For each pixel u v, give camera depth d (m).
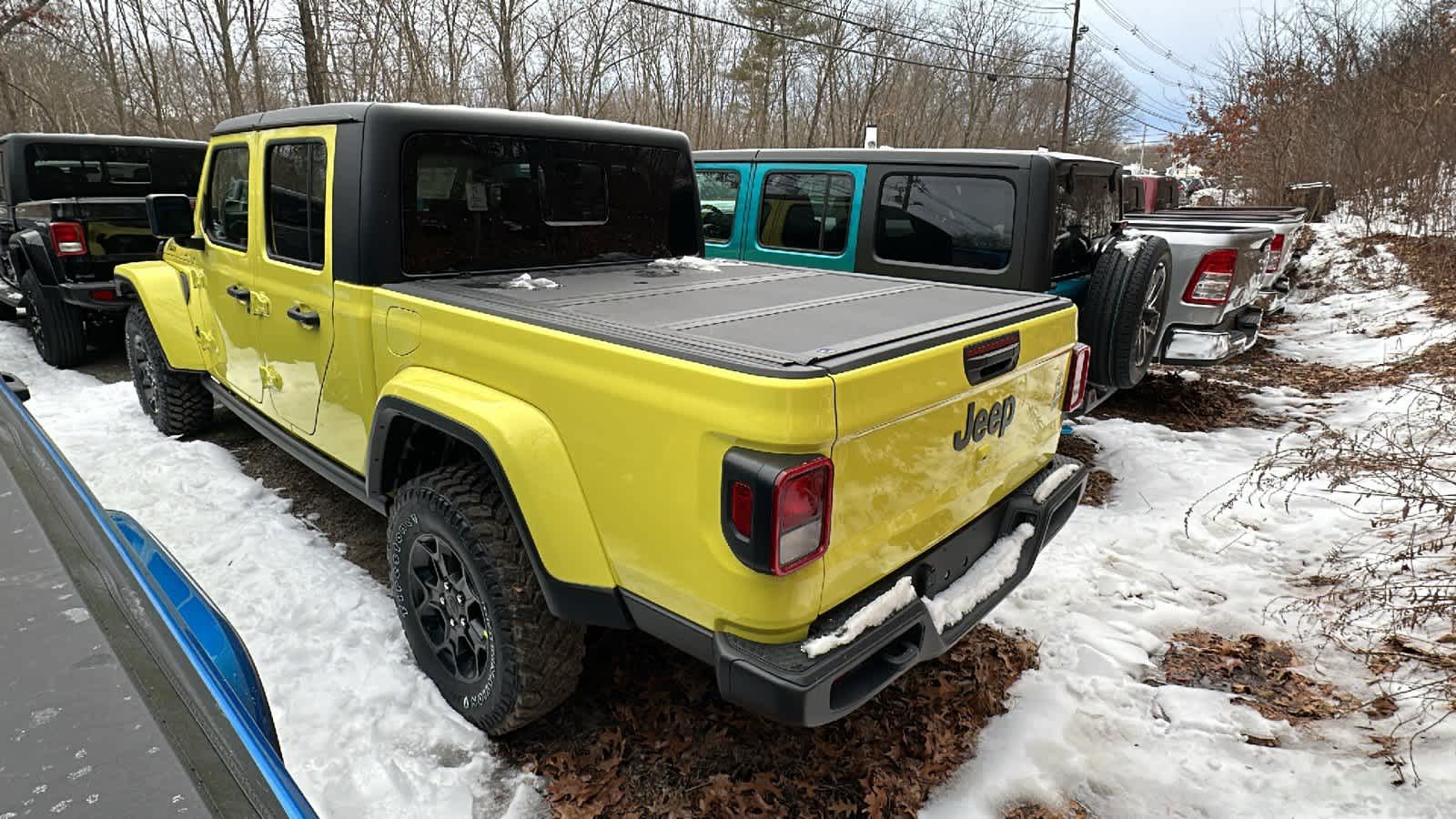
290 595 3.23
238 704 1.18
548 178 3.24
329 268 2.88
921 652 2.01
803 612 1.75
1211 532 4.13
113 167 6.99
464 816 2.21
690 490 1.77
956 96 36.28
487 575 2.28
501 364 2.21
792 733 2.54
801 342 1.88
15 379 2.64
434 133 2.82
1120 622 3.31
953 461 2.16
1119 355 4.66
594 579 2.04
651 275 3.24
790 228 5.43
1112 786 2.41
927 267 4.75
